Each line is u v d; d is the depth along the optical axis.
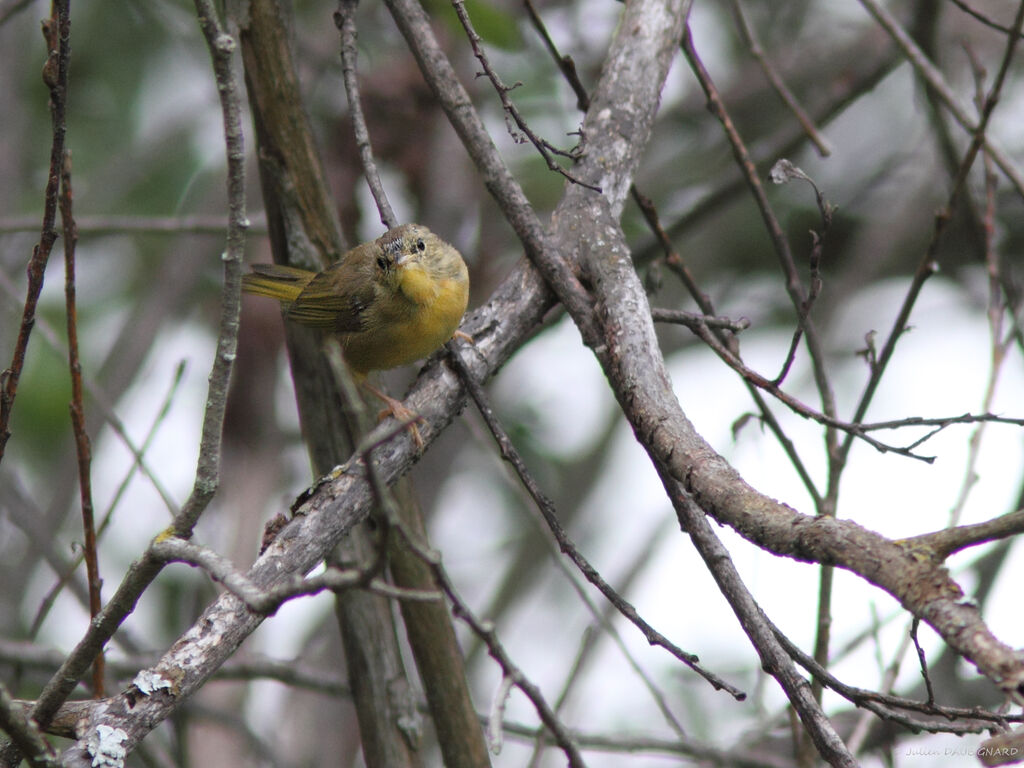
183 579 14.06
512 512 15.72
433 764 12.30
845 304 15.82
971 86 15.70
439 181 12.46
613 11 15.03
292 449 14.47
